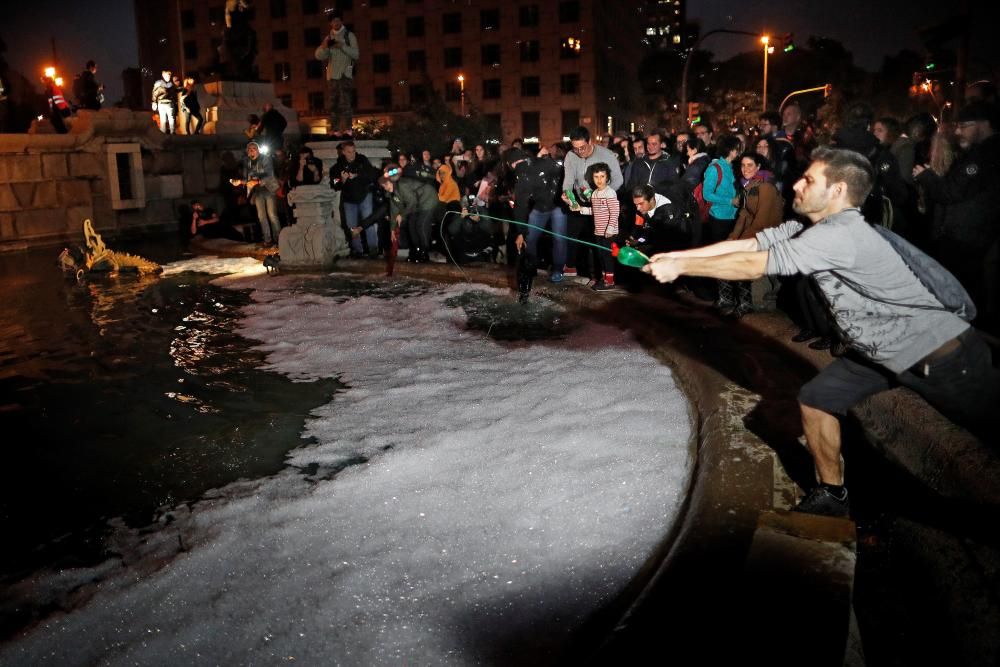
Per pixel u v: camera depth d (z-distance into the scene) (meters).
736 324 6.89
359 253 12.79
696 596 2.68
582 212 8.95
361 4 69.75
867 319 3.13
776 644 2.27
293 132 23.39
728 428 4.36
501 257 11.66
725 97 61.97
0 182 16.83
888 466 3.90
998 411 3.12
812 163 3.17
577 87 66.62
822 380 3.41
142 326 8.83
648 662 2.33
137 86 44.81
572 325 8.00
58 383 6.64
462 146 14.66
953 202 5.48
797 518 2.87
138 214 19.58
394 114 58.66
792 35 27.58
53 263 14.70
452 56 68.75
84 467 4.82
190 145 20.67
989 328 5.30
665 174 9.23
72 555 3.80
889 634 2.95
